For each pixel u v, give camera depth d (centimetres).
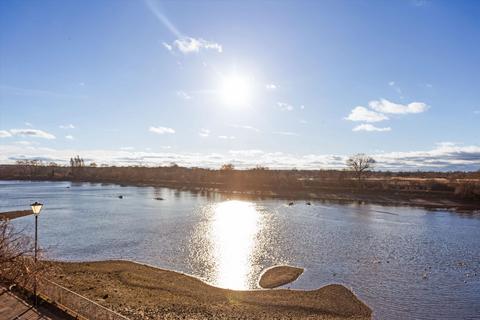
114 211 9319
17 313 2433
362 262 4812
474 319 3158
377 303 3478
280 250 5419
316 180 16812
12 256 2877
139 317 2859
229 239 6116
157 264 4681
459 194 11750
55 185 19062
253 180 17025
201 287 3841
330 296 3638
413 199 11944
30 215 8488
